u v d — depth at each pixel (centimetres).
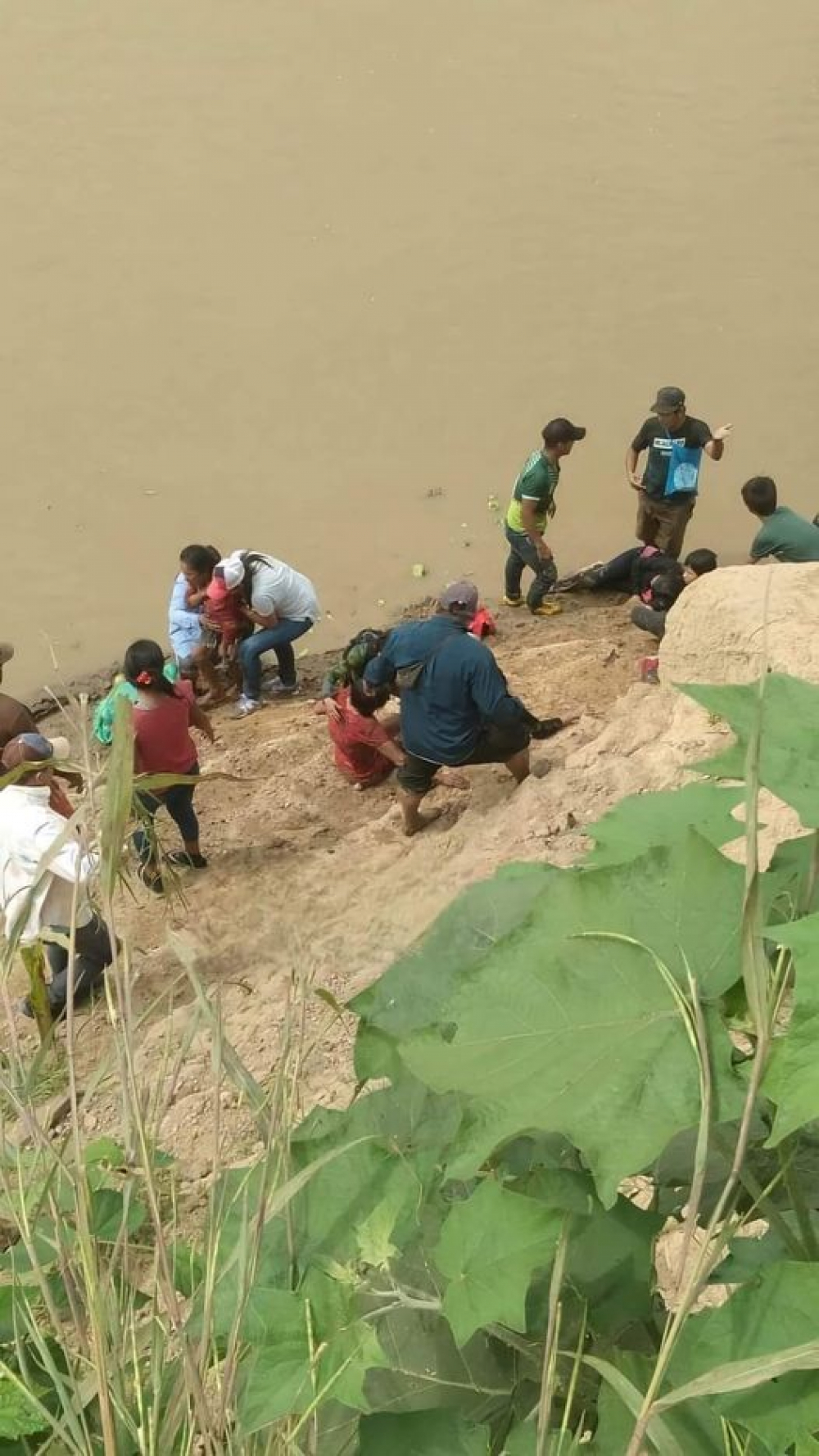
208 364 1370
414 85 1673
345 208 1532
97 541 1217
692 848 128
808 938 112
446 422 1315
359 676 759
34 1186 168
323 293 1444
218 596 988
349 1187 144
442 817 729
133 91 1666
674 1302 139
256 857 695
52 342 1391
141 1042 221
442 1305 126
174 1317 142
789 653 573
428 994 156
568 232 1505
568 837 588
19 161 1573
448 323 1415
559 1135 152
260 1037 397
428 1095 150
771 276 1445
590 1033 118
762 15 1777
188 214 1529
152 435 1305
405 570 1187
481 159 1583
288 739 909
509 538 1093
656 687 761
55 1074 225
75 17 1738
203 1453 137
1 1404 145
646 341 1395
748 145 1593
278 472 1272
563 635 1056
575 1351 137
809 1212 138
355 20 1758
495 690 667
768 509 871
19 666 1121
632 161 1580
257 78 1678
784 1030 120
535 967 124
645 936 123
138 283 1450
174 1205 175
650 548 1110
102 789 150
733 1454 119
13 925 148
